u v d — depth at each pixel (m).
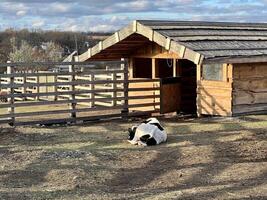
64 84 13.78
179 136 11.52
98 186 7.59
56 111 13.55
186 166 8.83
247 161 9.17
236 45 14.32
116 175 8.25
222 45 14.01
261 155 9.63
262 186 7.40
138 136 10.60
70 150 10.05
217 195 6.89
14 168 8.71
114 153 9.77
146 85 16.25
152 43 16.28
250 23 18.25
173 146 10.40
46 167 8.73
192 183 7.68
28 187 7.52
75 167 8.69
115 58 17.41
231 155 9.63
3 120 12.85
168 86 15.90
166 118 14.89
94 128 12.85
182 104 16.31
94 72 14.44
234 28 16.58
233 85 13.88
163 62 17.20
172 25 14.91
